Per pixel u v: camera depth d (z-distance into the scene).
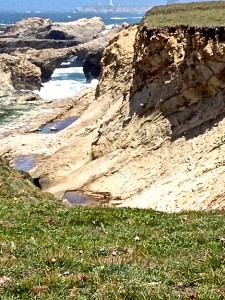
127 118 41.81
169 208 29.38
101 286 9.67
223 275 9.98
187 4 49.16
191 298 8.88
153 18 43.12
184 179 31.88
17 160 50.72
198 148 33.66
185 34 36.81
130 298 9.15
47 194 29.03
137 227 15.29
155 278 9.96
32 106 75.12
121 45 53.59
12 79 92.06
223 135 32.53
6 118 69.12
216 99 34.56
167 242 13.06
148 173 36.22
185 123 35.97
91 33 154.12
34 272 10.73
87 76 111.31
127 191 36.03
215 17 37.84
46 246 12.72
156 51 38.88
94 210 17.84
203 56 34.62
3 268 10.91
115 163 39.50
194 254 11.66
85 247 12.62
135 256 11.69
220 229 14.13
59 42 136.88
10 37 153.12
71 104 71.44
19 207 18.39
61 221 16.33
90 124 51.94
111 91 52.62
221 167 30.28
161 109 38.25
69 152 45.97
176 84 37.12
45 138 56.09
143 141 38.72
